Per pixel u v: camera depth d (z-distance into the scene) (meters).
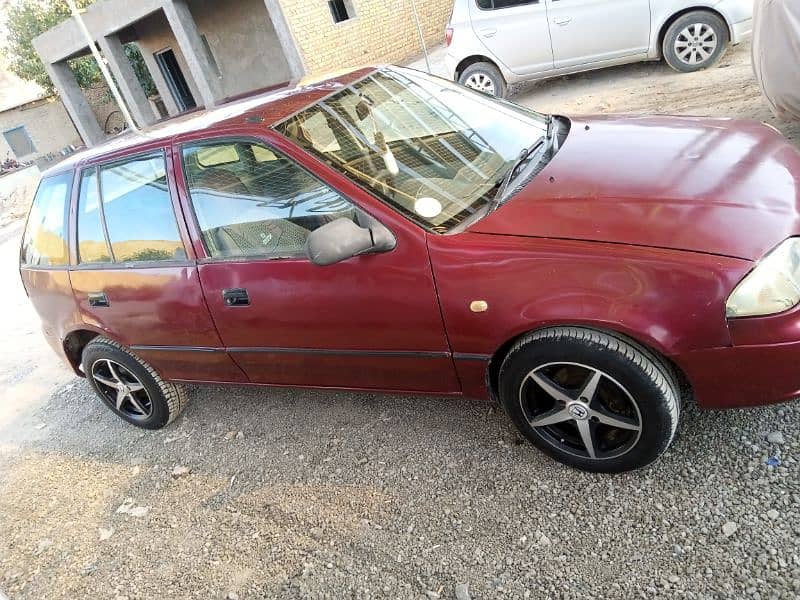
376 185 2.65
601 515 2.40
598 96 7.60
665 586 2.08
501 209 2.55
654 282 2.12
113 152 3.43
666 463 2.51
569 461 2.60
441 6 17.14
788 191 2.30
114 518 3.37
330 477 3.09
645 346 2.23
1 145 27.25
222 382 3.58
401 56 16.05
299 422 3.60
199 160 3.03
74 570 3.09
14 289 8.70
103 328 3.71
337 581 2.54
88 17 14.91
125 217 3.38
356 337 2.81
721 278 2.04
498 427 3.00
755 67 4.86
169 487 3.46
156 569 2.92
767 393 2.17
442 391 2.83
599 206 2.39
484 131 3.14
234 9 14.10
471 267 2.39
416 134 3.00
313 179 2.71
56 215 3.79
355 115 3.02
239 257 2.97
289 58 13.44
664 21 7.26
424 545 2.54
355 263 2.61
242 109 3.18
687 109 6.13
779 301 2.03
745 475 2.34
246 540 2.90
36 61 24.80
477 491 2.70
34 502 3.77
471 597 2.27
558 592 2.18
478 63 8.41
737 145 2.64
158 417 3.98
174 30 13.42
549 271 2.27
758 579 2.00
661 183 2.43
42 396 5.21
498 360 2.62
